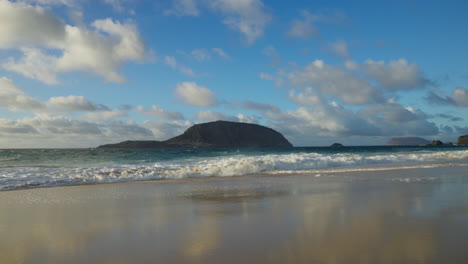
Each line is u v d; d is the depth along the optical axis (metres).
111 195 7.44
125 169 13.23
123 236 3.82
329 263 2.76
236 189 8.41
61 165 19.53
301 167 16.08
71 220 4.74
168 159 24.27
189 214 5.11
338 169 14.92
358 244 3.30
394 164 18.20
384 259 2.84
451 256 2.91
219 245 3.37
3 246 3.46
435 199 6.25
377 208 5.34
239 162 14.85
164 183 10.05
